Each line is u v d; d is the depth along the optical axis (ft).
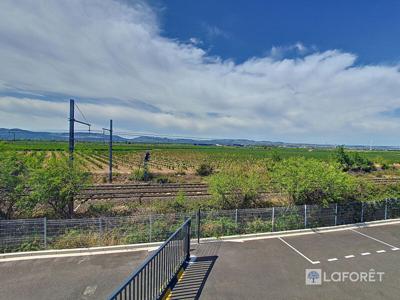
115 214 46.39
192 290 23.02
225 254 30.35
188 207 48.16
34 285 23.27
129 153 251.60
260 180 47.93
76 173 41.86
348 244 33.86
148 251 30.76
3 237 31.89
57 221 34.06
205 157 219.82
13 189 38.68
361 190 55.77
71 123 48.88
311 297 22.27
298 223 40.04
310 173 44.60
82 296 21.81
